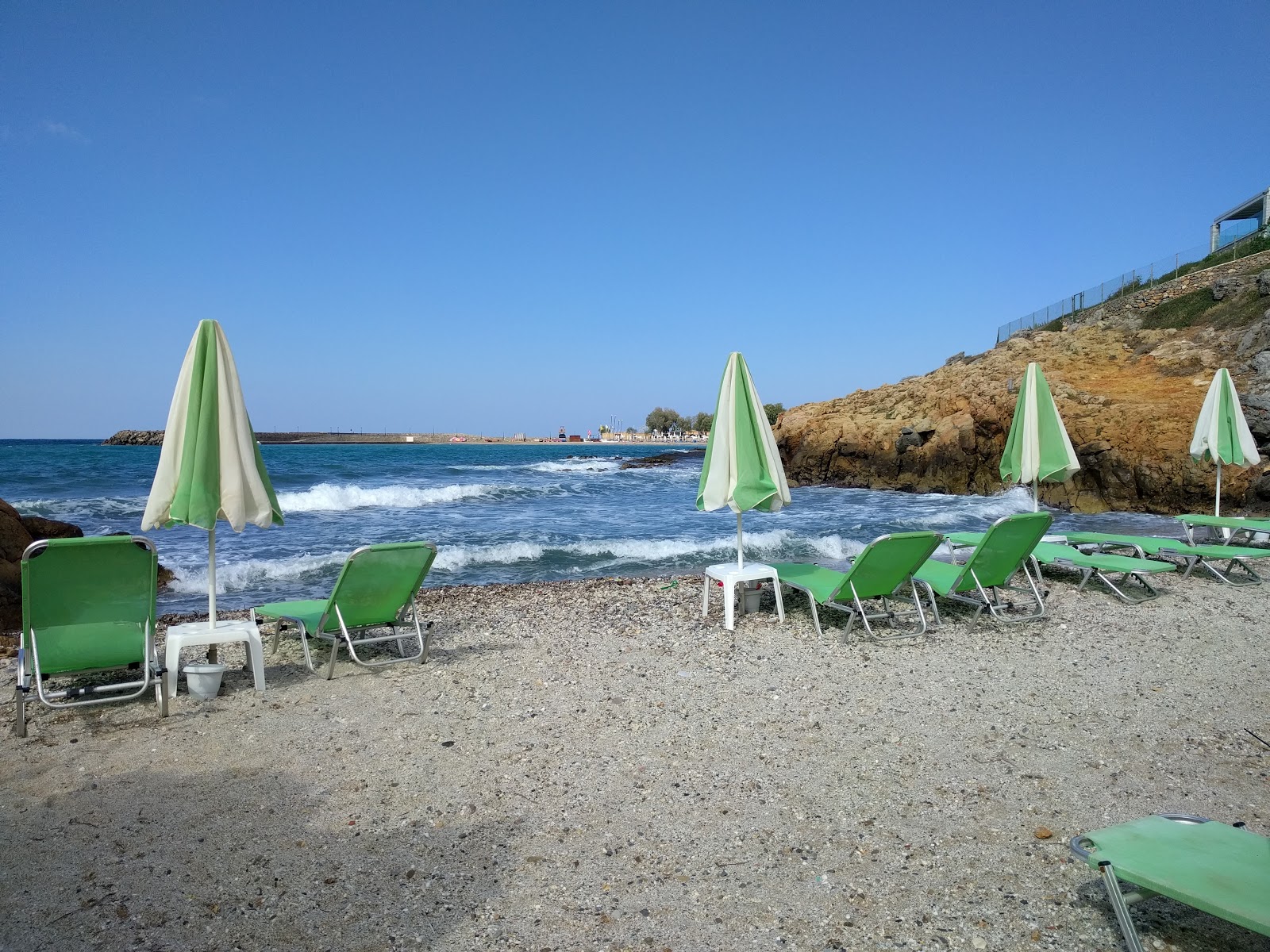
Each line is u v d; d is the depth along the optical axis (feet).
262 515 15.83
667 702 15.72
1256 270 99.30
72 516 58.03
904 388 109.70
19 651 13.93
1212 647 19.70
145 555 14.61
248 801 11.38
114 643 14.69
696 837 10.39
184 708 15.39
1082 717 14.78
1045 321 146.20
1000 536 20.86
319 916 8.63
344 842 10.25
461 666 18.28
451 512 63.72
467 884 9.28
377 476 113.70
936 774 12.31
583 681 17.10
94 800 11.38
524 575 36.63
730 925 8.48
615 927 8.46
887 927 8.45
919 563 20.45
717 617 23.15
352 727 14.35
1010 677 17.31
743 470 21.39
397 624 19.47
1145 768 12.45
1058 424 26.27
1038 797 11.49
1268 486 56.49
